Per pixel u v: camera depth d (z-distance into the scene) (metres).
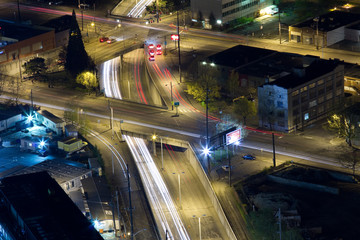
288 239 165.50
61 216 161.00
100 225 184.75
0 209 171.62
